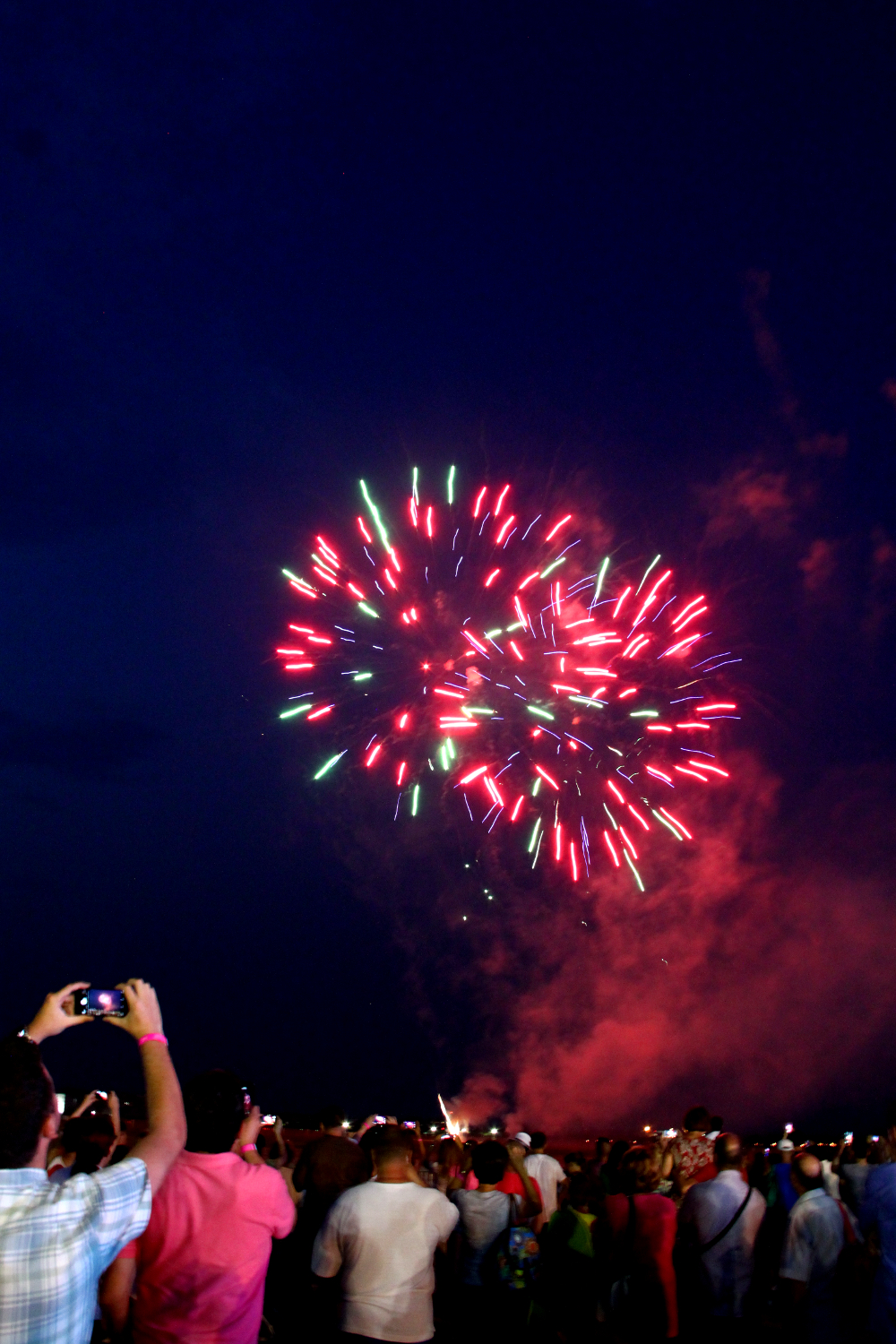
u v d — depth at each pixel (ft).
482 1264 25.41
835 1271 23.65
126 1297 14.60
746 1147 48.49
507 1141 39.19
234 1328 15.07
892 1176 20.08
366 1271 19.30
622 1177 25.95
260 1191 15.52
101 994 12.15
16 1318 9.73
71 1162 24.57
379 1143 20.40
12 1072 10.55
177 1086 12.09
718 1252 26.27
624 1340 25.25
